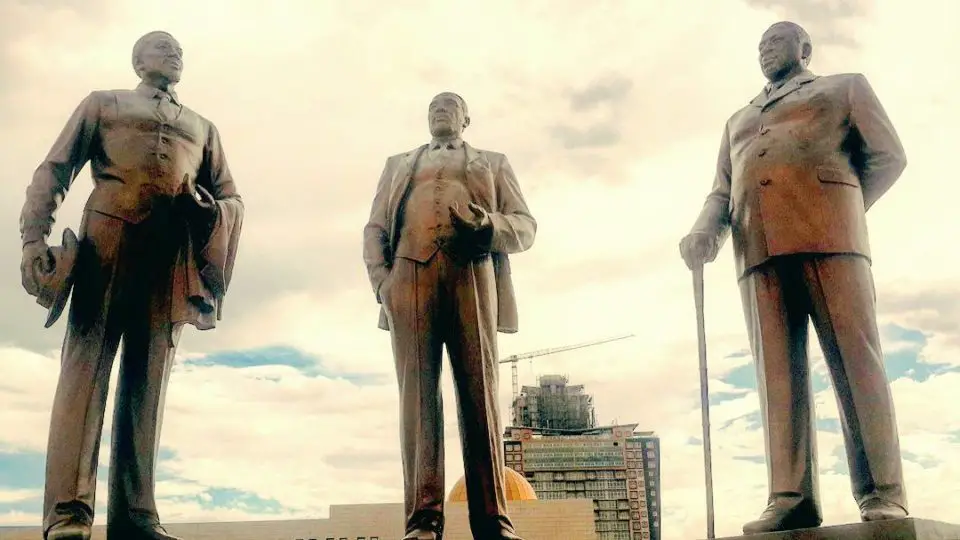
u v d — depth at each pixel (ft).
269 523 130.41
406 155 32.53
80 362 28.40
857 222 28.81
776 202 29.01
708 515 28.55
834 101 29.45
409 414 29.32
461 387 29.66
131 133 30.07
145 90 31.30
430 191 30.99
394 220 31.22
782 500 27.81
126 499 28.50
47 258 28.43
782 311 28.99
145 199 29.60
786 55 31.01
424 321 29.84
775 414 28.45
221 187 31.76
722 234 31.35
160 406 29.45
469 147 32.37
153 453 29.01
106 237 29.19
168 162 30.12
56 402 28.12
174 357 30.35
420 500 28.53
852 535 24.81
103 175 29.91
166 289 29.94
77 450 27.63
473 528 28.71
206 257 29.78
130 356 29.55
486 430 29.17
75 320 28.84
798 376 28.71
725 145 31.60
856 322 27.91
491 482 28.89
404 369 29.68
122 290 29.25
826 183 28.86
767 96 30.94
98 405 28.40
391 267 31.14
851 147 29.58
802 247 28.43
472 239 29.76
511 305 31.22
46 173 29.37
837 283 28.22
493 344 30.14
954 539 25.45
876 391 27.32
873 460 26.89
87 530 27.30
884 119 29.40
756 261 29.25
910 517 24.29
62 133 29.99
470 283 30.07
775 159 29.32
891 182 29.60
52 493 27.25
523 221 31.27
